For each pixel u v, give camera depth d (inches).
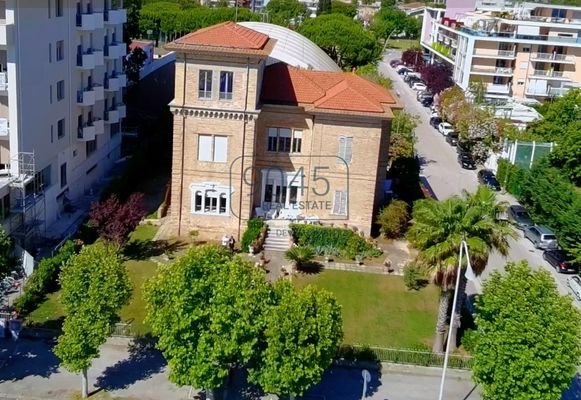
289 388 1138.7
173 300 1154.7
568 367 1129.4
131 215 1804.9
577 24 4077.3
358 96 1940.2
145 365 1378.0
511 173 2581.2
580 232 1878.7
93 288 1203.9
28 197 1808.6
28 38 1754.4
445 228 1352.1
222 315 1127.6
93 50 2226.9
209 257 1200.8
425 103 4185.5
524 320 1143.0
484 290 1262.3
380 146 2071.9
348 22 4566.9
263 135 1964.8
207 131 1891.0
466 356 1444.4
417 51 5295.3
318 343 1131.9
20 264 1521.9
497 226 1357.0
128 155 2726.4
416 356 1425.9
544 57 4079.7
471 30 4141.2
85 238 1860.2
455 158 3075.8
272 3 7416.3
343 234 1915.6
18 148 1745.8
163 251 1871.3
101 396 1269.7
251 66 1823.3
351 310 1646.2
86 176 2304.4
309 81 2020.2
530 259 2032.5
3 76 1702.8
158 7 5797.2
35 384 1296.8
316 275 1804.9
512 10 4749.0
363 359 1418.6
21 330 1443.2
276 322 1118.4
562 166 2439.7
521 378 1139.3
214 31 1862.7
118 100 2546.8
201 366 1141.1
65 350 1203.2
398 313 1648.6
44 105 1888.5
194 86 1851.6
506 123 3068.4
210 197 1950.1
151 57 3890.3
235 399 1286.9
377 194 2119.8
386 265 1854.1
